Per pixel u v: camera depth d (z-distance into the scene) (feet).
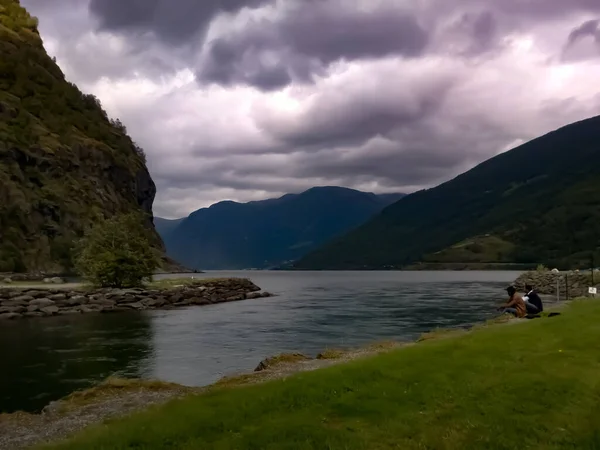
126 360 98.12
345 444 31.40
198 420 37.42
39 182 525.75
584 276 250.78
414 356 53.26
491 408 36.63
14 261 433.07
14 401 70.18
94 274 221.46
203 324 156.97
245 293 285.02
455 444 31.42
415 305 231.91
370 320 169.89
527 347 54.95
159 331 139.95
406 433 33.17
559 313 90.84
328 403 38.99
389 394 40.42
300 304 240.32
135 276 229.66
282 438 32.53
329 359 76.69
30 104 630.74
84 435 38.70
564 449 30.14
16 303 180.14
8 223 464.24
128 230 236.43
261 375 65.51
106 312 193.77
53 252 483.92
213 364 94.48
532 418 34.58
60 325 153.38
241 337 129.08
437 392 40.47
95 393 60.90
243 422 36.35
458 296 292.40
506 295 294.46
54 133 606.55
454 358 51.39
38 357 101.04
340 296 304.30
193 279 289.94
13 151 513.86
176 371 88.53
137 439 34.42
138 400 56.34
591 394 38.65
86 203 558.97
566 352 51.55
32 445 41.37
